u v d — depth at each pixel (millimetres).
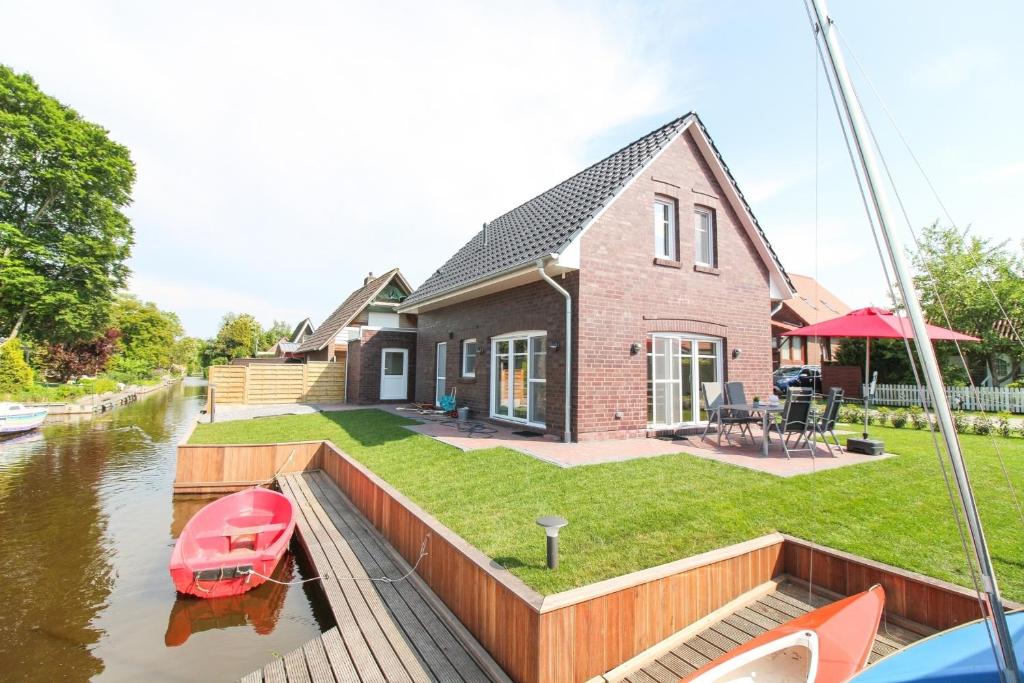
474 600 4199
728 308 12258
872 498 6141
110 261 31547
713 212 12352
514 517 5684
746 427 10102
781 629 3627
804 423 8234
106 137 30578
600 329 10109
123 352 53688
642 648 3879
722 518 5527
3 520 8883
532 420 11469
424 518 5391
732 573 4566
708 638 4113
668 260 11227
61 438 17531
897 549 4730
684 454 8469
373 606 4883
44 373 33625
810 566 4828
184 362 85000
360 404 19500
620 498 6219
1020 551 4664
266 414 16266
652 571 4051
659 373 11086
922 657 3021
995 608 2146
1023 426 11695
